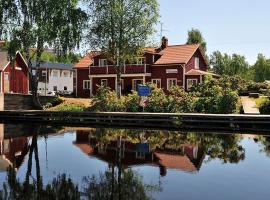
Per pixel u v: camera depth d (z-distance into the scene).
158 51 45.34
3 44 33.66
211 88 28.64
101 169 11.73
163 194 9.08
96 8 35.31
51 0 30.97
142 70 43.50
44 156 13.78
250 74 94.38
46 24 30.98
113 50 36.19
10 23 31.42
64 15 31.61
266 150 15.30
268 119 22.53
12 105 32.66
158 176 10.85
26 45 31.91
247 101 29.92
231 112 26.89
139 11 35.25
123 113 26.06
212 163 12.71
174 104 28.03
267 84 38.69
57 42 31.67
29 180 10.28
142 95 28.81
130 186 9.73
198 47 45.56
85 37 35.50
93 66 46.41
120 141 17.88
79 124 26.47
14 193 9.04
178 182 10.18
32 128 23.52
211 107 27.16
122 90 45.00
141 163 12.68
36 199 8.59
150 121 25.44
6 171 11.36
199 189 9.49
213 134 20.84
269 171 11.47
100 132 21.53
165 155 14.24
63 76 71.69
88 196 8.86
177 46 45.53
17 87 41.28
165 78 42.97
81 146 16.17
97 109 29.88
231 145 16.70
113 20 35.22
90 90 47.22
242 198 8.77
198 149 15.66
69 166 12.09
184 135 20.36
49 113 28.03
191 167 12.08
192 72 41.72
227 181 10.29
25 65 42.44
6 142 17.23
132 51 36.00
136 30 35.59
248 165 12.36
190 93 28.61
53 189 9.42
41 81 68.44
